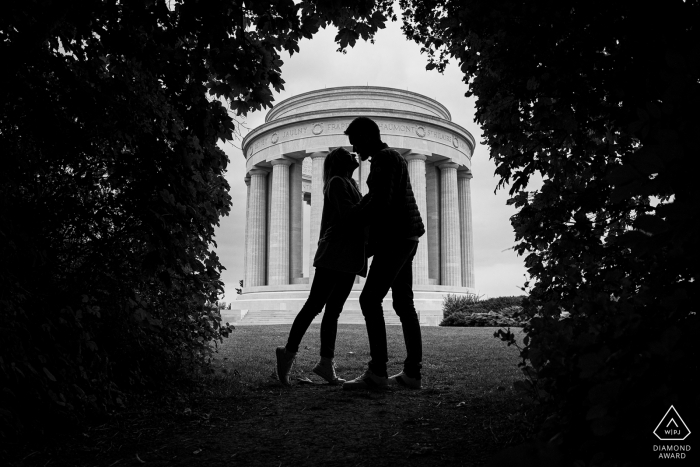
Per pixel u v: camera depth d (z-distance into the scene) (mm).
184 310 6195
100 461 3568
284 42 5695
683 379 1685
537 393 2805
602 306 2367
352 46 5867
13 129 5027
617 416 1602
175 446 3863
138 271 5320
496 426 3969
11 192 4629
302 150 44844
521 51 3963
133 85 5504
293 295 43000
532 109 4547
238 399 5441
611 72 3496
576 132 4328
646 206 3475
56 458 3619
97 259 5016
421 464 3295
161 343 5969
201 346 6531
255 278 48531
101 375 4879
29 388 4090
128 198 5039
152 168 5016
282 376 6172
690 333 1581
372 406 4957
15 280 4172
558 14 3551
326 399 5324
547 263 4242
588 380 2102
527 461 841
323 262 6211
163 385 5801
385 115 43469
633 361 1716
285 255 45469
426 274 43719
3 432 3789
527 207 4289
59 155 5098
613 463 1801
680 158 1345
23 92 4859
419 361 5855
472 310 30047
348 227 6207
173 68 5270
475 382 6195
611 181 1429
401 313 5953
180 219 5035
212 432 4207
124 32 5180
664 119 1479
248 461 3502
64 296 4754
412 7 6000
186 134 5418
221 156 5867
